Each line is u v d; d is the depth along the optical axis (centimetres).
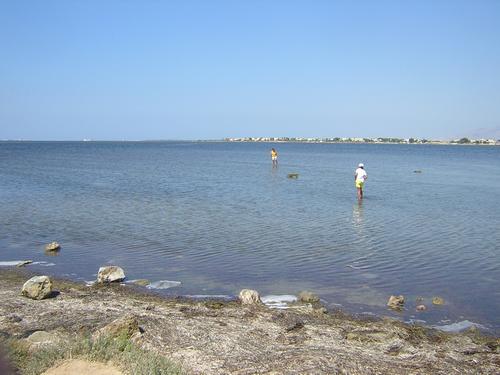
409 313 1270
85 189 3944
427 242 2038
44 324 1122
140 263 1714
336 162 8525
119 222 2459
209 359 945
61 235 2169
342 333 1120
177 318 1177
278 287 1461
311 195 3600
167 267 1662
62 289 1429
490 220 2581
